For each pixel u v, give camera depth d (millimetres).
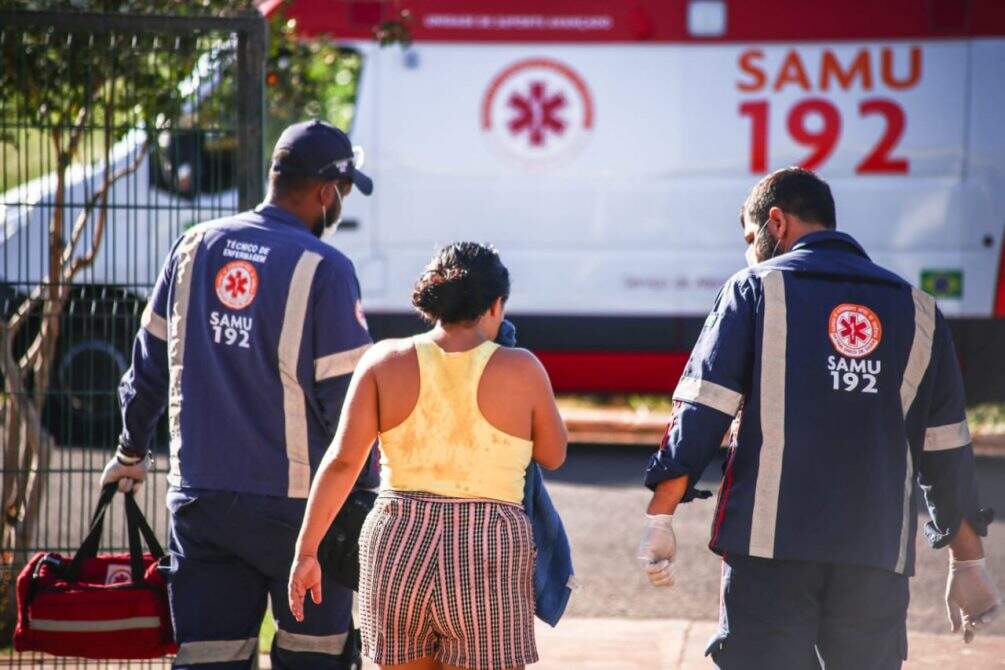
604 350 19766
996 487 17578
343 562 7055
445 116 19703
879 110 19250
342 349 7105
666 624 11570
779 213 6719
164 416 17750
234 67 9922
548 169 19656
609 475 18359
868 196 19312
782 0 19297
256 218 7406
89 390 10758
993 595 6676
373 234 19828
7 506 10641
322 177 7434
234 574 7242
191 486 7164
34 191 11586
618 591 12781
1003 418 22406
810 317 6301
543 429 6398
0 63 10266
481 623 6145
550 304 19781
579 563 13734
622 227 19625
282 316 7113
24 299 12297
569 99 19594
